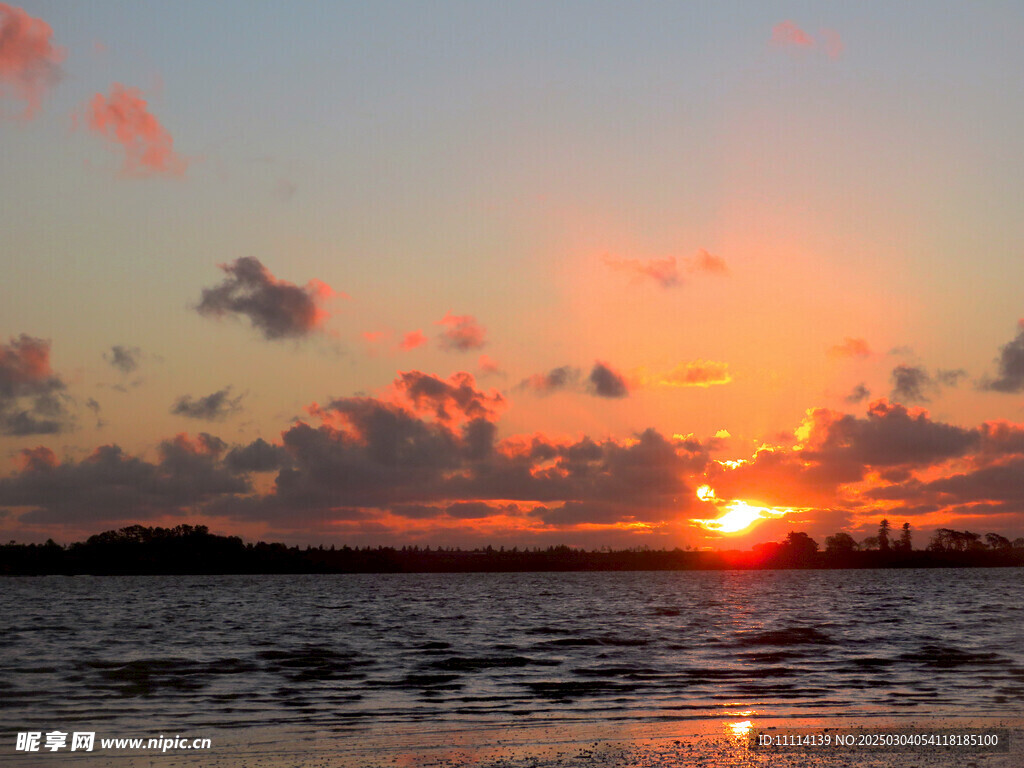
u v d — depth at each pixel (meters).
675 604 142.88
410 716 34.00
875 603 138.75
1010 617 98.88
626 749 28.08
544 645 66.00
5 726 32.25
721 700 37.41
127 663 53.88
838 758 26.94
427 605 151.25
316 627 91.12
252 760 26.91
